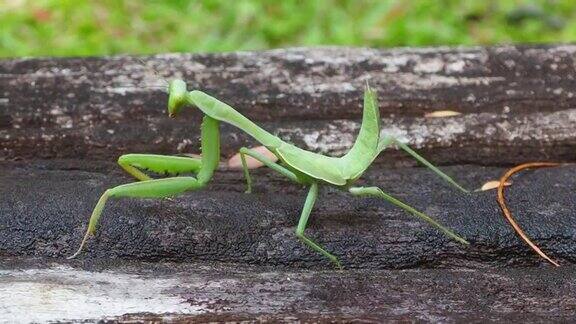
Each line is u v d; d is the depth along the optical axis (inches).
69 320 14.2
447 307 14.5
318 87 17.0
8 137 16.5
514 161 16.4
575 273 14.9
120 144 16.5
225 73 17.2
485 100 16.8
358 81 17.1
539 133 16.5
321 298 14.5
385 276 14.8
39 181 15.8
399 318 14.3
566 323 14.3
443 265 15.1
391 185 15.9
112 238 15.1
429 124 16.6
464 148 16.4
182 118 16.7
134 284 14.6
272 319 14.3
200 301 14.5
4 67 17.2
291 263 15.1
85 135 16.5
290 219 15.3
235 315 14.3
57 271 14.8
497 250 15.2
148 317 14.3
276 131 16.6
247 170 15.6
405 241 15.2
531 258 15.2
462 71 17.1
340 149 16.5
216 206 15.4
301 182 15.1
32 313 14.3
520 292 14.6
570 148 16.5
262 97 16.9
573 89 16.9
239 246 15.1
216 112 14.9
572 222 15.3
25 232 15.1
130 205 15.4
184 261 15.1
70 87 16.9
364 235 15.2
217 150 15.0
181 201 15.5
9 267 14.8
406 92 16.9
